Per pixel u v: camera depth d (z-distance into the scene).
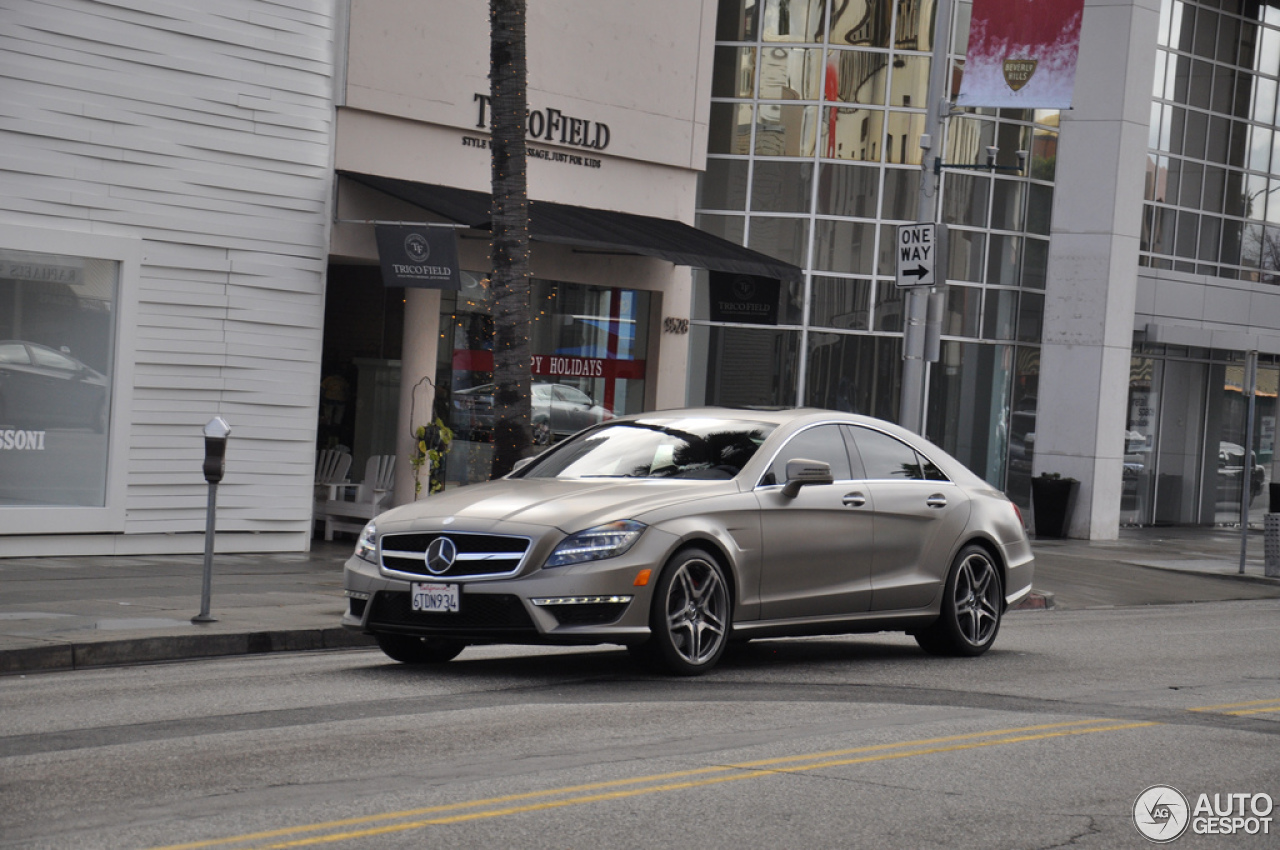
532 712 8.20
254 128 16.75
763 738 7.62
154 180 15.94
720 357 27.86
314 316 17.47
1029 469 28.69
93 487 15.80
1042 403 28.09
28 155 14.96
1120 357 27.88
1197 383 32.97
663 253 18.12
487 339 19.77
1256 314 32.62
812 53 27.50
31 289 15.19
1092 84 27.62
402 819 5.71
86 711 8.07
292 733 7.45
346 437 20.64
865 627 10.75
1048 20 17.86
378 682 9.31
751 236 27.69
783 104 27.59
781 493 10.20
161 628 10.93
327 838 5.40
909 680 10.07
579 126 20.08
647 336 21.42
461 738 7.39
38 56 14.97
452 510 9.52
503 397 14.80
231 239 16.64
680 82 21.31
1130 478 31.83
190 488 16.55
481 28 18.81
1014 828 5.96
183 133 16.14
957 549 11.39
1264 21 32.81
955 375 27.88
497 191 14.79
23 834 5.37
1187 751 7.73
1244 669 11.55
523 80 14.81
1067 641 13.23
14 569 14.30
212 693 8.77
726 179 27.78
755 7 27.67
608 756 7.04
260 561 16.34
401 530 9.52
